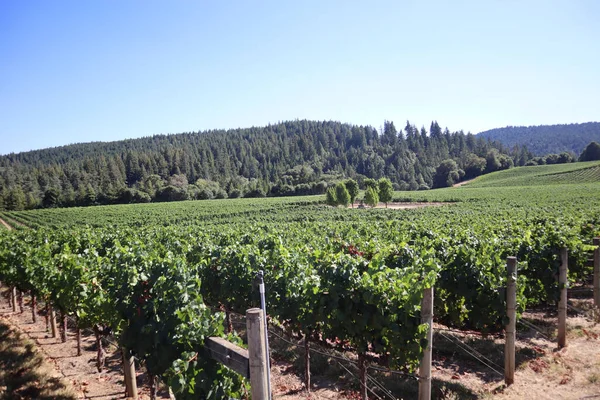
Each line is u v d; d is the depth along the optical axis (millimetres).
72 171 112812
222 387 4102
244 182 121688
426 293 4945
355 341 5676
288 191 96500
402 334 5137
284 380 6863
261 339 3158
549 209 30156
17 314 12172
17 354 8258
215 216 48188
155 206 68438
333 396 6168
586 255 10031
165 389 6668
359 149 168625
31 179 106750
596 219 14648
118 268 6715
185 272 5688
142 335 5484
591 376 6230
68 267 7758
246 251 8867
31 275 9453
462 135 180750
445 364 7141
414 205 61562
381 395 6090
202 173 125062
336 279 5793
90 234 16562
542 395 5832
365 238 12250
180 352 4684
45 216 55094
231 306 8922
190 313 4539
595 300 9367
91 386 6879
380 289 5270
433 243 9680
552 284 7980
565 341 7527
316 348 7891
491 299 6578
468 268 7008
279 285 7141
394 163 149750
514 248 8758
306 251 9047
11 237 16828
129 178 121125
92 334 9938
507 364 6211
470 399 5789
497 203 46219
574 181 86625
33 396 6391
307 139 173125
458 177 119062
